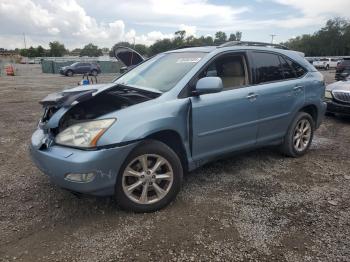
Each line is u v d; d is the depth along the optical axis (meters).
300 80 5.30
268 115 4.75
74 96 3.66
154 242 3.10
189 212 3.64
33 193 4.09
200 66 4.09
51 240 3.13
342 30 90.19
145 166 3.54
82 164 3.12
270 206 3.79
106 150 3.20
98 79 29.12
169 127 3.61
